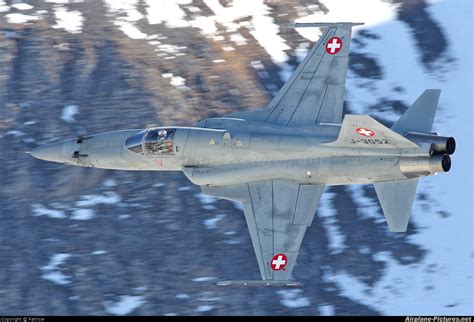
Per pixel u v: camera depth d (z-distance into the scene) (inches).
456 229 5511.8
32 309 5187.0
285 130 4638.3
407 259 5364.2
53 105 6402.6
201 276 5315.0
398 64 6628.9
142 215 5620.1
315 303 5177.2
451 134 6112.2
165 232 5526.6
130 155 4877.0
